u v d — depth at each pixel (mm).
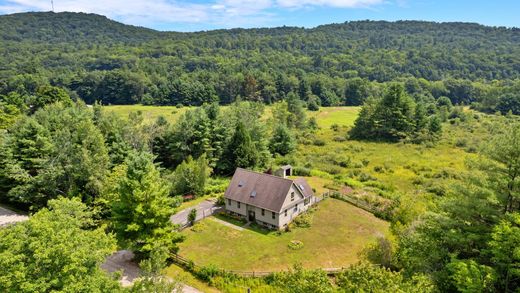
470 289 20219
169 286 20438
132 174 33344
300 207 43969
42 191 42719
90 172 41656
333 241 37969
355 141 91750
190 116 63562
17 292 16078
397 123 92375
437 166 68562
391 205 44531
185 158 61469
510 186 23969
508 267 20953
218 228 40250
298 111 104188
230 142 62250
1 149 45844
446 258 25281
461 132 96125
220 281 29812
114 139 55531
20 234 18109
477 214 25062
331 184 56125
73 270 17922
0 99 91250
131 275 30734
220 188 52375
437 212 32750
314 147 84938
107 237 21688
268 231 39781
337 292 17938
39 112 62062
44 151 45250
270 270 32312
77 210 23781
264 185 42312
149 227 32188
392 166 69562
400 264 29656
